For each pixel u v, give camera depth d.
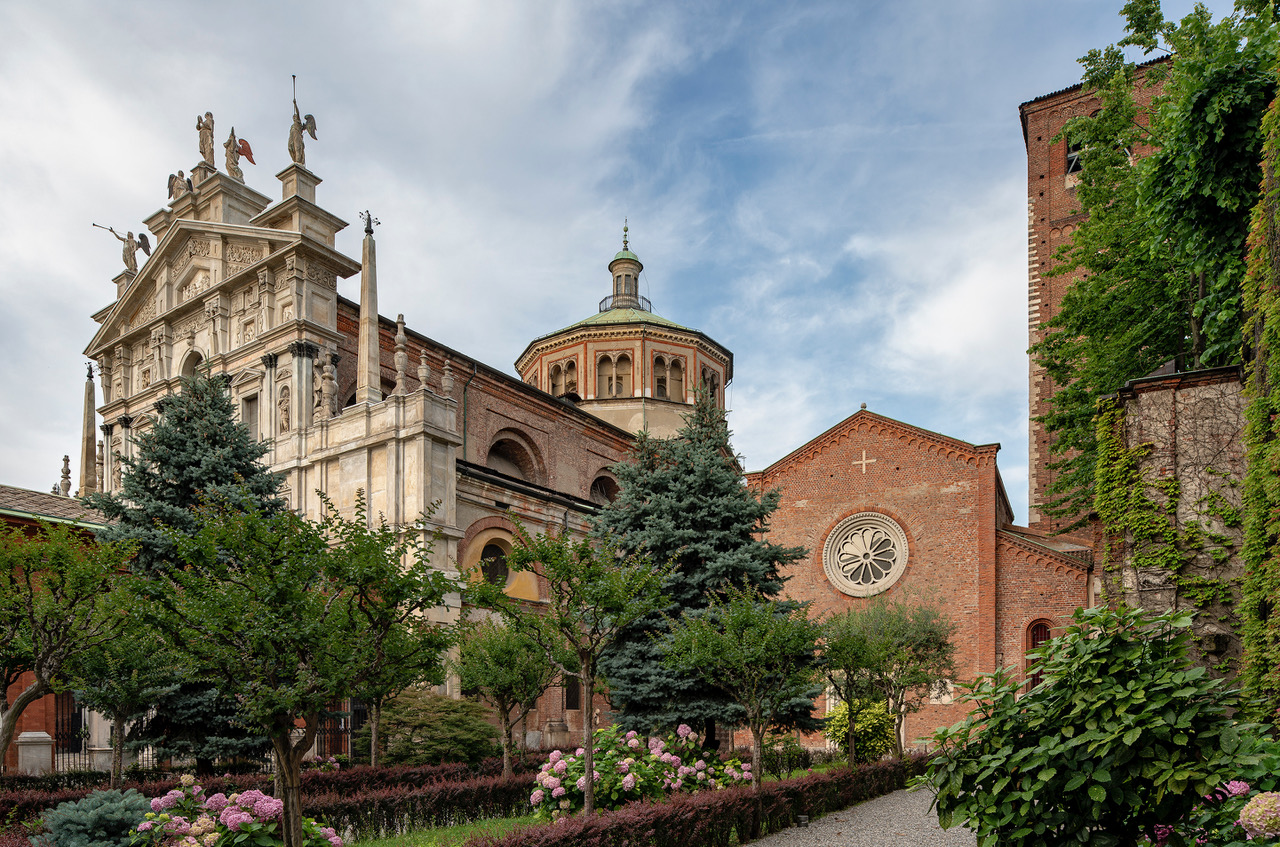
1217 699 6.85
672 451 23.23
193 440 23.03
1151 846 7.07
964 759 7.66
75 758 24.53
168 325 36.62
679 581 21.73
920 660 30.94
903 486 41.34
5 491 25.98
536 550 14.72
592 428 44.34
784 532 43.31
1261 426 12.23
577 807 15.63
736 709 20.00
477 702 24.12
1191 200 17.11
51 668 13.73
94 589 13.90
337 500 29.62
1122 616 7.36
